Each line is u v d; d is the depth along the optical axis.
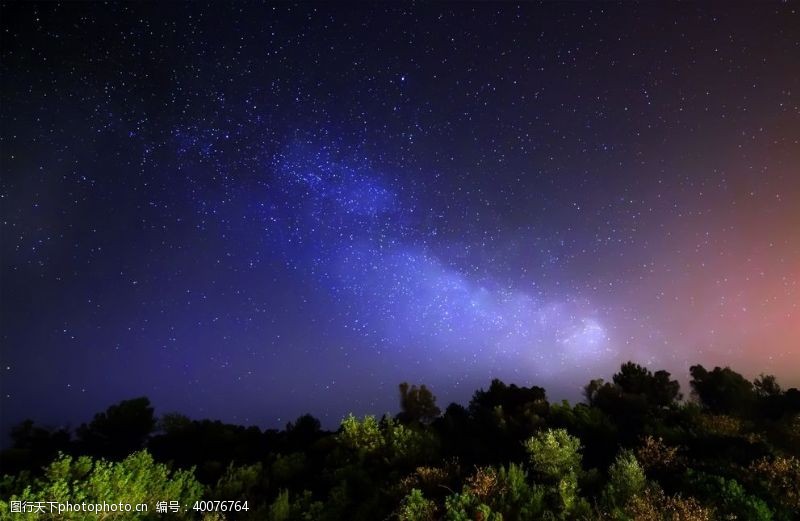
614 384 16.27
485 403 15.75
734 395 13.91
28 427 13.05
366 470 9.55
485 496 6.98
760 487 6.89
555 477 7.78
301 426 14.55
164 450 12.91
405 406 16.47
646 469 8.21
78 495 6.16
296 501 8.12
